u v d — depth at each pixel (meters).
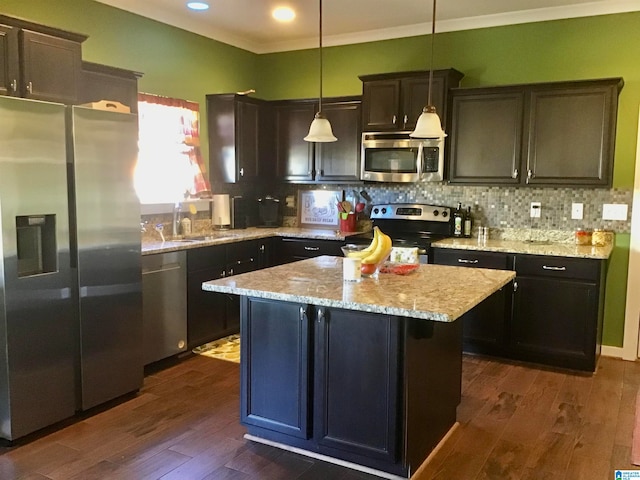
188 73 4.98
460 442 2.94
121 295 3.43
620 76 4.26
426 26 4.94
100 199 3.25
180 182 4.90
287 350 2.75
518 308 4.21
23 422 2.91
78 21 4.00
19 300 2.86
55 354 3.07
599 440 2.96
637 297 4.30
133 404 3.41
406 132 4.77
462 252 4.38
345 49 5.43
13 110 2.76
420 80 4.66
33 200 2.88
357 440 2.62
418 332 2.54
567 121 4.18
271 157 5.59
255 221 5.79
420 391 2.62
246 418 2.92
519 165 4.38
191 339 4.34
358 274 2.85
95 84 3.65
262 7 4.46
